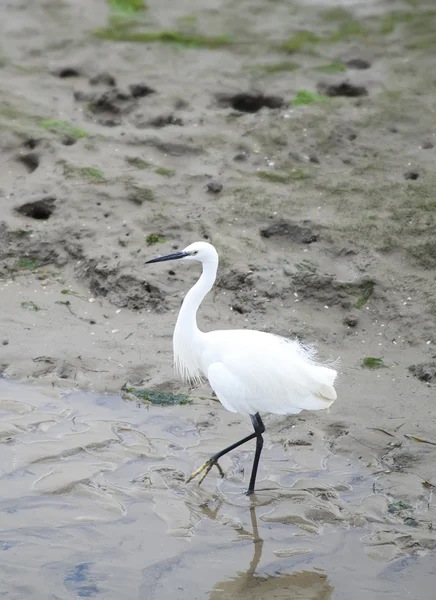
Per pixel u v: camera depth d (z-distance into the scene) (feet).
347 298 41.70
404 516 30.07
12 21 66.95
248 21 70.33
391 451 33.35
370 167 51.24
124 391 36.86
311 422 35.17
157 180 49.67
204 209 47.50
